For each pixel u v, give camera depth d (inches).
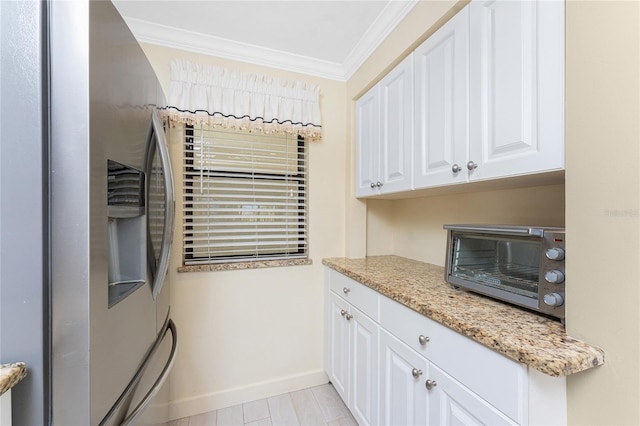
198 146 66.9
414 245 76.0
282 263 72.2
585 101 26.1
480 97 38.3
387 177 61.3
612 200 24.0
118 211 29.3
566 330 28.1
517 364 26.6
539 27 30.9
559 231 29.6
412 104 52.9
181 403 63.8
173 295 63.6
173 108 60.2
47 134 23.0
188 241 67.1
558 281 29.3
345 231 80.2
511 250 36.0
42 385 22.5
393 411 45.9
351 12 56.5
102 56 25.5
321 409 66.7
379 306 50.6
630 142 22.7
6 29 22.6
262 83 68.2
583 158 26.3
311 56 72.7
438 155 46.3
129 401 31.1
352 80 76.4
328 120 78.7
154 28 60.5
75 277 23.3
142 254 35.5
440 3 45.1
